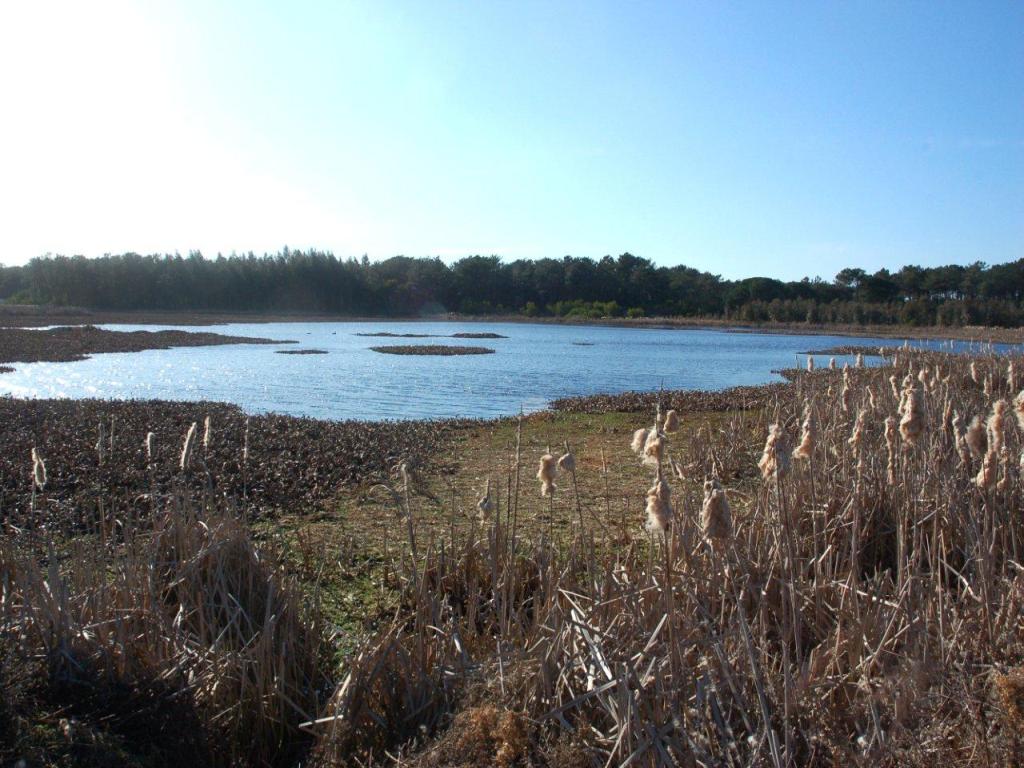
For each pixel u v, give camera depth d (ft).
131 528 18.21
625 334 238.68
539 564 15.81
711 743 10.28
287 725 12.97
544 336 222.07
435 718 12.10
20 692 11.09
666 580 11.00
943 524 16.39
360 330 240.73
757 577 14.01
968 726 10.26
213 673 13.17
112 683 12.15
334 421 53.83
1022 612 12.56
